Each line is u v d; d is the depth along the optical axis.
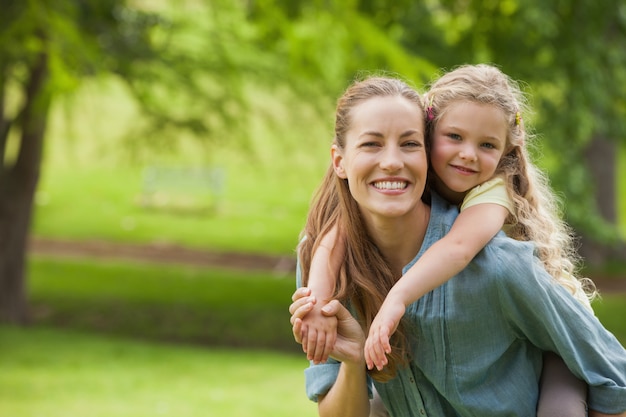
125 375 11.22
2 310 15.76
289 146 16.55
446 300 2.83
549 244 3.01
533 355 2.98
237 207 27.64
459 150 2.88
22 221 15.92
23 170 15.84
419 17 15.43
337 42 10.43
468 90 2.89
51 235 24.06
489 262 2.80
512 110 2.94
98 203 27.42
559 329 2.86
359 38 10.20
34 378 10.79
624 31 15.52
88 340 14.05
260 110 16.19
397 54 9.86
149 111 15.18
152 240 23.88
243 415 8.91
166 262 21.58
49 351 12.86
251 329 16.12
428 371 2.90
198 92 15.09
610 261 21.34
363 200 2.81
